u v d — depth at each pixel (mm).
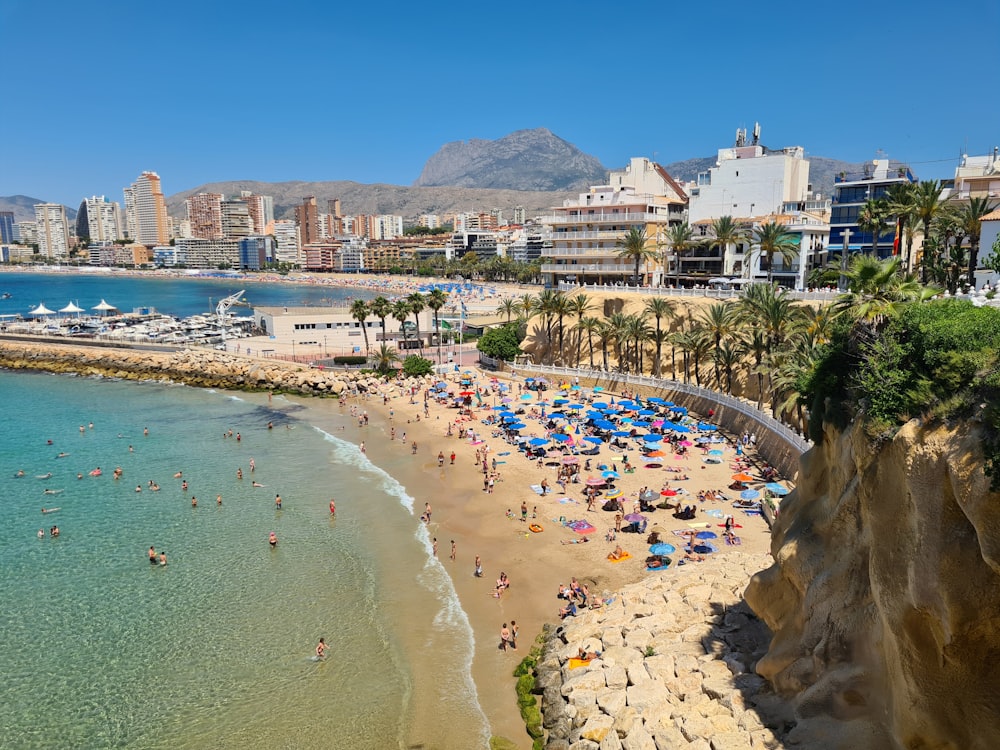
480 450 68750
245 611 38875
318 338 125875
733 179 122500
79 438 77938
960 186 90125
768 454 58906
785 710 23125
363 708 30359
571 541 45812
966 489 14992
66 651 35250
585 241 123062
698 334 78125
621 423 73500
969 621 15430
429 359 119188
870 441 19531
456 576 42281
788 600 26109
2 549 47531
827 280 91812
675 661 28328
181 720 30000
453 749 27562
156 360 118375
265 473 64375
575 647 31875
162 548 47500
